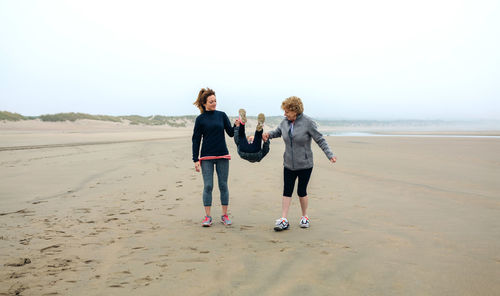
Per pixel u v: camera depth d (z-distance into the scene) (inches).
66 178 279.6
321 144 144.9
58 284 89.8
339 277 93.1
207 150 153.4
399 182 257.6
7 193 221.9
